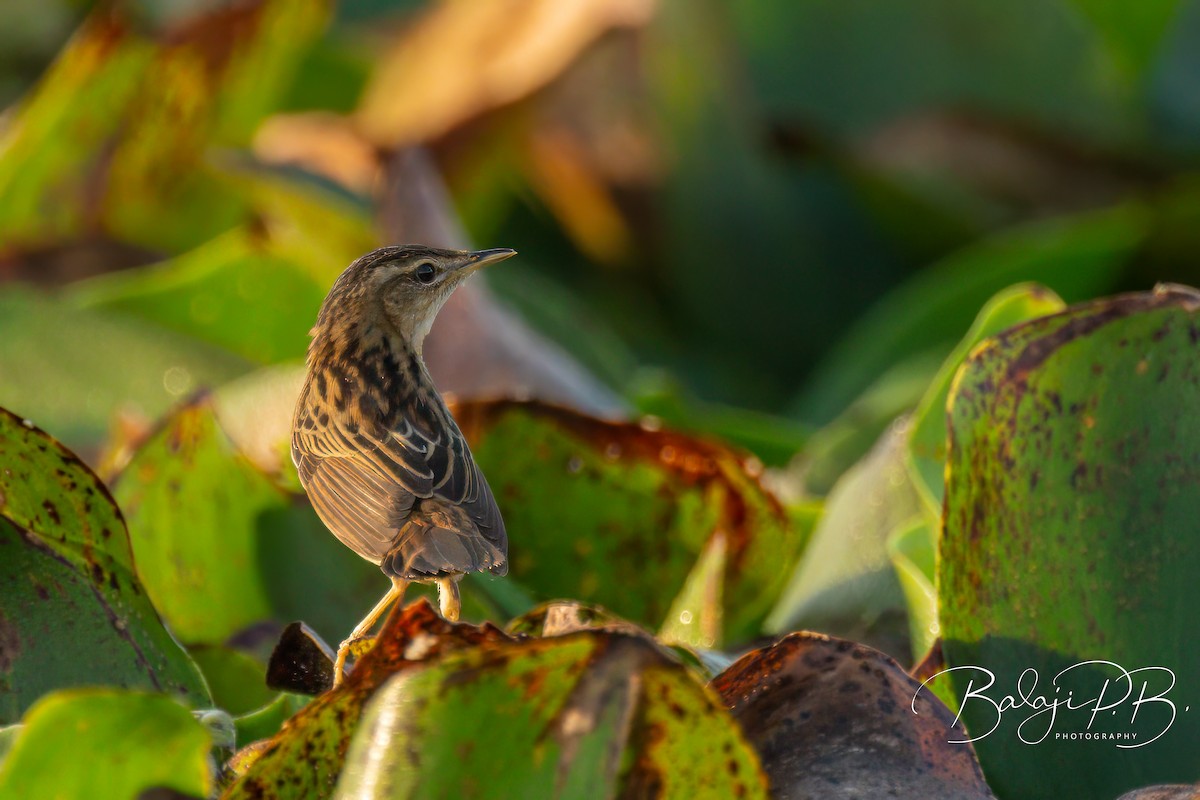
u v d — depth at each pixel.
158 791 3.88
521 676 3.87
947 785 3.91
